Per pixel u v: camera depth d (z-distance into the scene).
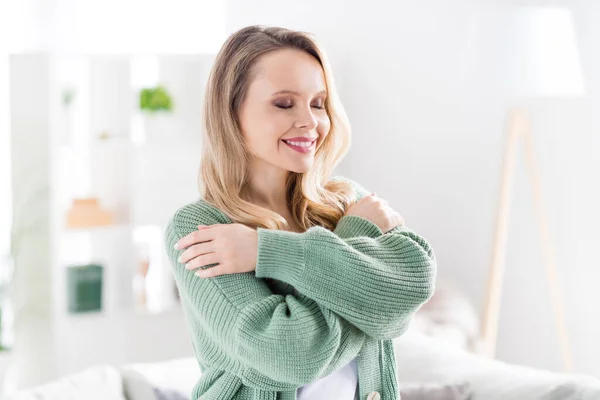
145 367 2.32
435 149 3.72
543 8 2.85
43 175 3.63
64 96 3.91
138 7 4.10
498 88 3.39
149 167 4.21
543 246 3.01
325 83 1.44
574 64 2.86
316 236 1.33
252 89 1.38
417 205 3.85
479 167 3.51
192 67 4.23
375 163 4.08
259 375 1.34
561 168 3.16
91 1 3.95
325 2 4.13
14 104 3.61
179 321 4.10
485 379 2.14
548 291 3.23
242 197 1.47
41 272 3.65
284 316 1.28
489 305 3.03
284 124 1.37
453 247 3.68
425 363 2.27
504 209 3.02
